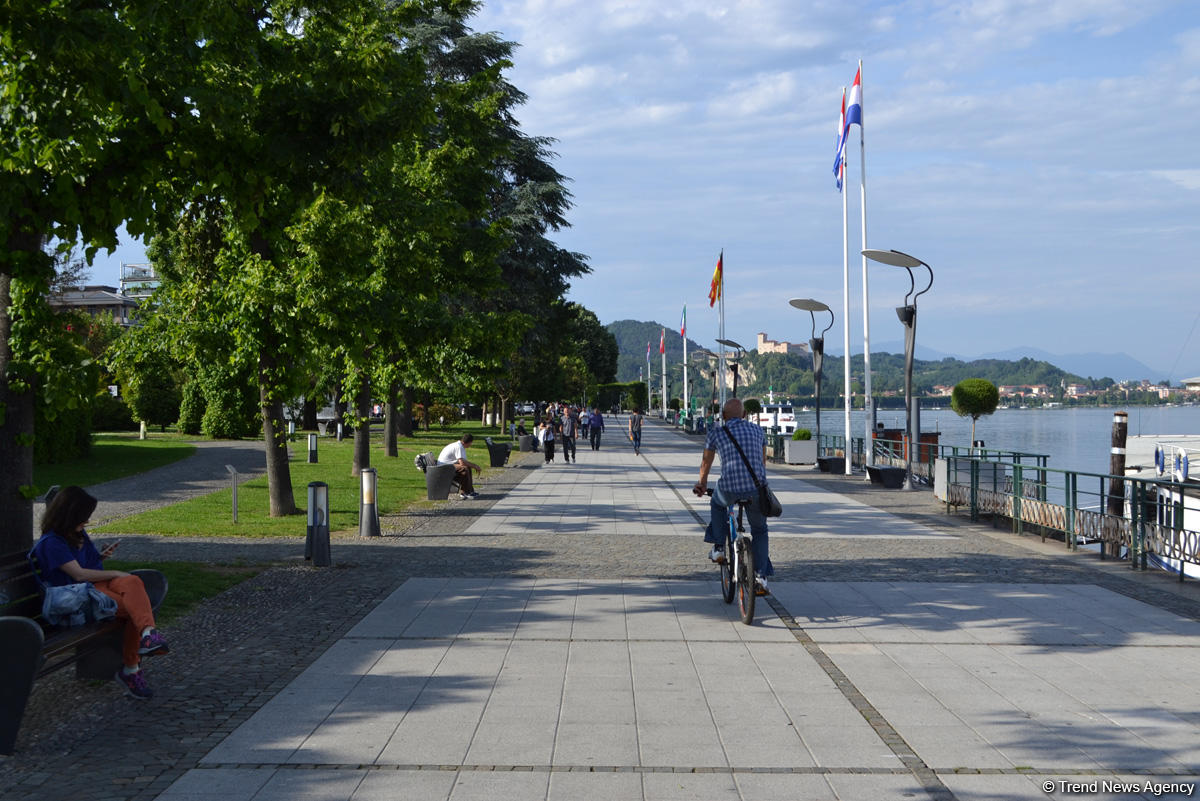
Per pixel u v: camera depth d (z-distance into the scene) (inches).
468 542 543.2
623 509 730.8
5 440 313.9
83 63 277.3
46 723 226.2
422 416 2206.0
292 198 372.2
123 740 214.5
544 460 1390.3
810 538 571.2
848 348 1181.1
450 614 346.3
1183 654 295.1
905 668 277.1
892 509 753.6
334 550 507.5
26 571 246.2
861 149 1110.4
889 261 932.6
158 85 316.2
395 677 265.3
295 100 342.6
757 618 342.3
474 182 861.8
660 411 5132.9
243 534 565.0
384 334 725.9
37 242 312.2
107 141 313.1
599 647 299.3
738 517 362.3
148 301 673.0
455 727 223.1
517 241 1443.2
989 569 456.1
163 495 793.6
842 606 365.4
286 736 217.2
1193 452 780.6
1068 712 237.0
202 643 303.4
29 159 286.2
